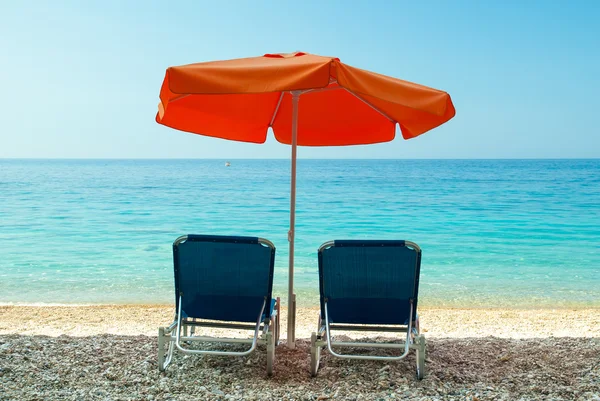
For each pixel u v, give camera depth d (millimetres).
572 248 12727
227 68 2742
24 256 11242
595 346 4172
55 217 19281
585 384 3162
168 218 19375
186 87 2719
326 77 2633
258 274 3525
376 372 3496
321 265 3557
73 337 4379
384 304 3578
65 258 11023
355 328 3678
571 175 61625
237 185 42281
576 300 7824
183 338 3453
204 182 47406
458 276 9562
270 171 83875
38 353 3764
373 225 17578
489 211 21906
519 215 20344
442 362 3766
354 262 3521
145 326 5879
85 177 59812
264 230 16500
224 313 3643
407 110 3869
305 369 3600
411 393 3064
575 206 24047
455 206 24250
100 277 9195
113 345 4117
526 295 8133
